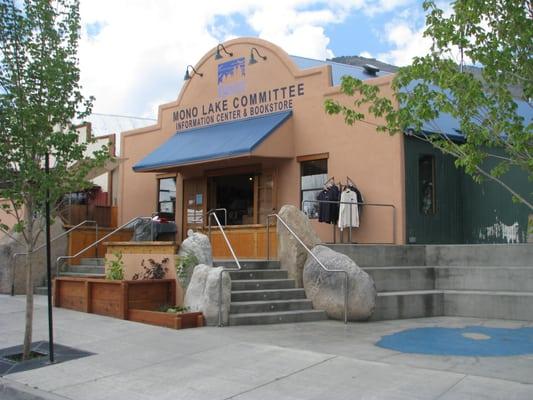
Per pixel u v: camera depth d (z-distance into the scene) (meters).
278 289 12.20
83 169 9.09
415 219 14.98
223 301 10.74
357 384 6.91
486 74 7.39
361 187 15.42
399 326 11.23
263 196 17.69
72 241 16.86
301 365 7.82
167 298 11.85
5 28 8.64
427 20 7.88
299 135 16.83
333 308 11.57
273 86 17.53
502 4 7.22
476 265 13.77
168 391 7.04
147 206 21.23
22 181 8.66
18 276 15.55
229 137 17.33
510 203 15.68
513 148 6.83
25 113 8.49
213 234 16.28
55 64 8.84
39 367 8.28
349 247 13.46
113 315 11.68
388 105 8.15
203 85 19.50
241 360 8.17
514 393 6.43
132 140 21.86
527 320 12.04
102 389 7.26
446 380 6.96
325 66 16.33
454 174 16.33
